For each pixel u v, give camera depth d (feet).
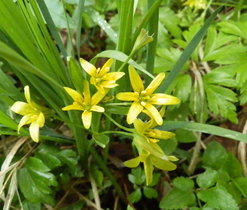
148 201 0.46
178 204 0.39
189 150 0.50
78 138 0.40
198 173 0.48
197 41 0.36
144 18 0.34
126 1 0.32
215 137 0.50
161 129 0.37
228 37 0.50
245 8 0.61
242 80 0.45
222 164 0.44
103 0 0.60
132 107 0.30
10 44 0.36
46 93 0.37
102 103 0.33
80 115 0.38
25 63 0.24
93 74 0.30
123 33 0.34
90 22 0.58
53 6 0.46
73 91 0.30
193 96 0.48
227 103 0.46
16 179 0.39
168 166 0.32
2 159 0.43
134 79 0.30
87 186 0.47
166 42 0.54
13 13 0.31
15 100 0.38
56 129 0.47
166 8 0.56
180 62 0.37
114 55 0.30
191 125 0.36
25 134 0.38
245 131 0.48
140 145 0.30
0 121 0.33
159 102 0.30
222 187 0.39
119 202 0.46
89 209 0.44
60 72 0.36
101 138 0.35
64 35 0.60
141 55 0.53
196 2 0.57
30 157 0.40
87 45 0.61
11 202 0.41
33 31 0.32
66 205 0.45
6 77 0.37
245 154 0.47
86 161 0.45
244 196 0.40
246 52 0.51
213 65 0.55
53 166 0.39
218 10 0.34
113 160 0.47
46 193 0.38
